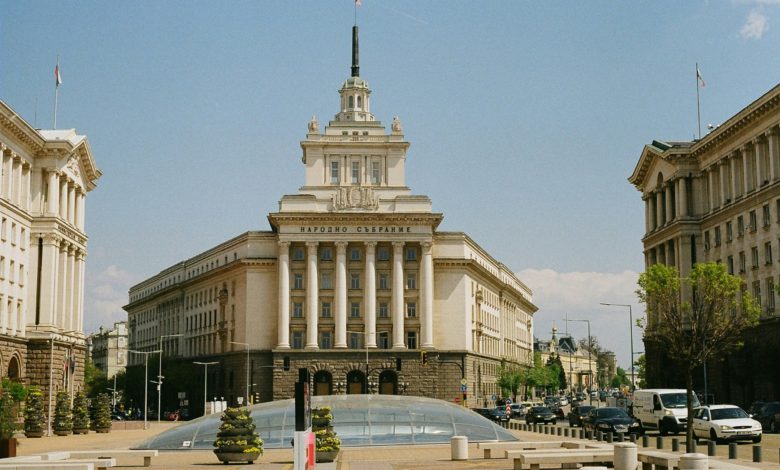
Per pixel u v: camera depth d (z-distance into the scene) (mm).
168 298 198875
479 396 160000
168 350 196250
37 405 86500
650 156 127812
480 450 57250
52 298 99750
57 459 45906
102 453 48250
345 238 147750
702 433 62188
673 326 67125
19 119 91750
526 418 114938
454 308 153000
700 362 65188
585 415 90125
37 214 100188
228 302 160750
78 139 107438
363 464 45844
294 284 149125
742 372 98625
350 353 145375
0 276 90125
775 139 97562
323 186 153125
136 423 121750
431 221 148250
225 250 165250
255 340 150625
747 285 102312
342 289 147250
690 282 82312
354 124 158500
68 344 103875
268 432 63156
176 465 48188
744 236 103375
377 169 156375
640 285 82188
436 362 146250
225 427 48125
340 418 64562
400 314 147125
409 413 65562
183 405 164500
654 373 120812
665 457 36188
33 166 100750
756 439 60969
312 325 146000
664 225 123250
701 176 117062
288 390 144500
